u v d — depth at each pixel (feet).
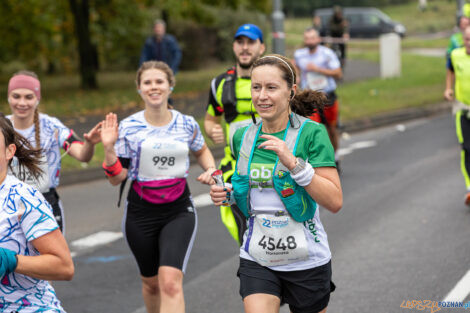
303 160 23.43
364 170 72.49
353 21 281.54
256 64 24.03
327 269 25.00
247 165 24.84
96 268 44.04
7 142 20.88
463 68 53.62
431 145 85.71
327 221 53.21
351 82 150.92
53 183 33.96
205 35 220.43
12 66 232.53
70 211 59.47
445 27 356.18
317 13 262.67
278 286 24.80
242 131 25.43
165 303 30.09
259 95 23.86
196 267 43.62
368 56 215.31
